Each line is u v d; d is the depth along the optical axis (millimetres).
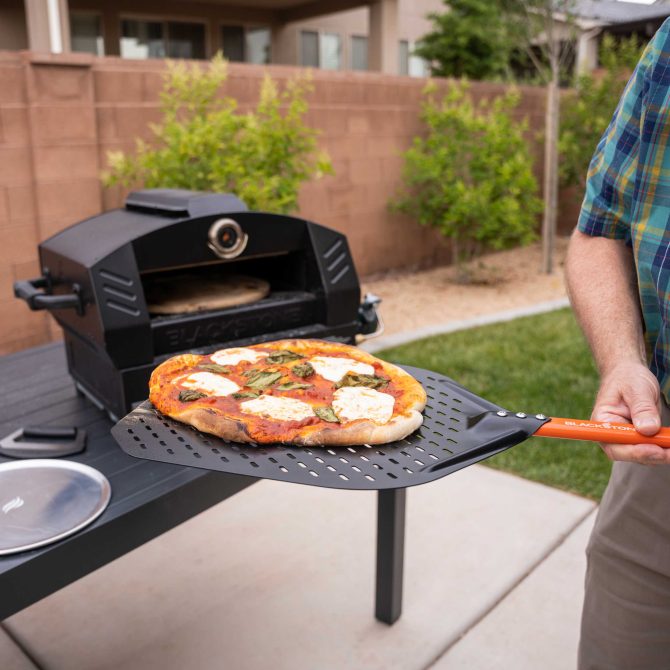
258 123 4336
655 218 1073
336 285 1858
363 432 994
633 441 868
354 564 2314
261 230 1761
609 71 7445
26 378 2025
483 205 5832
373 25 9898
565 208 8461
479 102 6809
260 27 11672
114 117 4230
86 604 2137
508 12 6980
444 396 1179
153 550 2395
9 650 1956
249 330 1766
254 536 2471
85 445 1559
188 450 992
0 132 3674
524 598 2135
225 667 1885
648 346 1169
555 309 5352
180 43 10883
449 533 2453
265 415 1090
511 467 2877
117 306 1521
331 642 1965
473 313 5438
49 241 1818
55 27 4617
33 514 1279
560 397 3488
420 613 2074
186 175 3936
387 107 5918
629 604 1247
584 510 2582
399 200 6242
